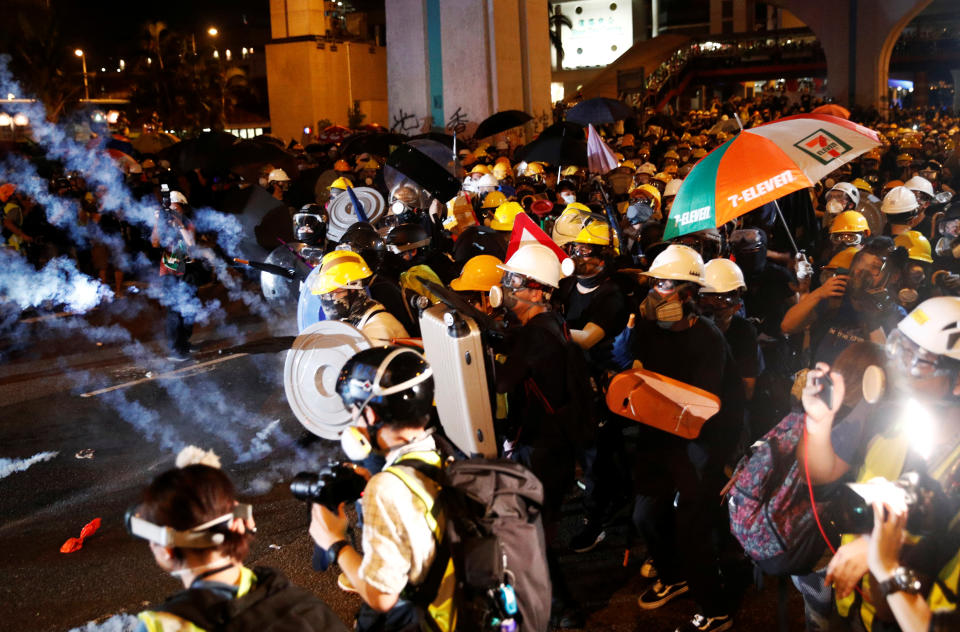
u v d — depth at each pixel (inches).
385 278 224.2
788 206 323.6
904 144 746.2
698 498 163.0
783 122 184.9
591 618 180.2
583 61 3294.8
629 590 191.5
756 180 173.0
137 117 1989.4
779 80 2458.2
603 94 2012.8
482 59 916.0
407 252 237.6
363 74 1881.2
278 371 390.6
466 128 913.5
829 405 109.3
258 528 228.7
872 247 197.3
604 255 217.8
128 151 697.6
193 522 84.0
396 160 300.8
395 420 105.6
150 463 280.2
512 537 107.3
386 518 99.0
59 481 267.0
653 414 159.0
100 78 2214.6
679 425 157.5
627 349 187.8
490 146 779.4
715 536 166.6
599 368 206.7
